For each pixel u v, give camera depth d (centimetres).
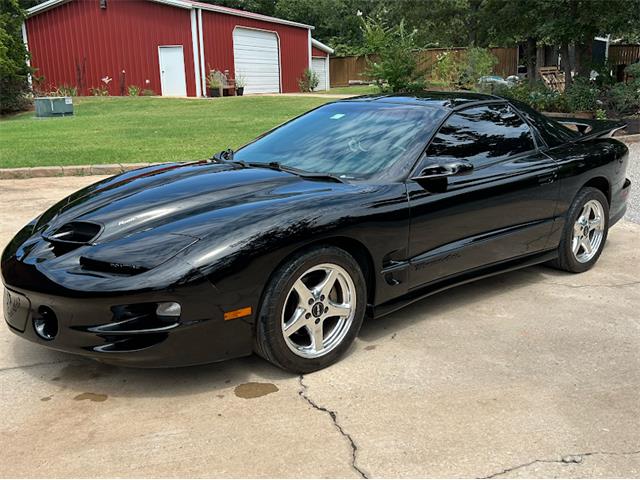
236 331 302
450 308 433
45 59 2633
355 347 367
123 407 298
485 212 409
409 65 1844
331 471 250
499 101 458
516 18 1612
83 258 296
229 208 320
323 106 477
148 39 2553
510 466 254
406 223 361
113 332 285
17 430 279
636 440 274
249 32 2805
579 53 1669
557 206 470
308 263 318
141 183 372
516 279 498
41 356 354
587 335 388
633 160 1101
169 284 281
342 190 349
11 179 888
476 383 324
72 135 1302
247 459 257
